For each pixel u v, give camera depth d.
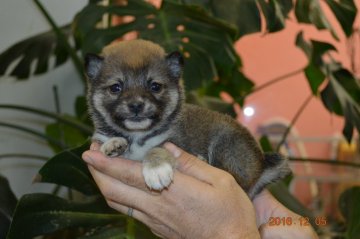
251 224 0.36
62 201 0.41
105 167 0.36
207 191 0.35
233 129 0.43
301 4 0.47
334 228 0.63
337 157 0.93
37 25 0.72
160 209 0.36
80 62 0.54
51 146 0.66
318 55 0.50
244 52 1.12
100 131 0.42
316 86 0.55
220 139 0.42
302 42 0.52
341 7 0.50
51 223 0.40
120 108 0.40
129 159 0.38
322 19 0.47
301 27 1.09
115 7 0.50
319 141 0.99
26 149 0.71
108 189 0.37
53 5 0.72
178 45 0.49
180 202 0.35
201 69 0.49
